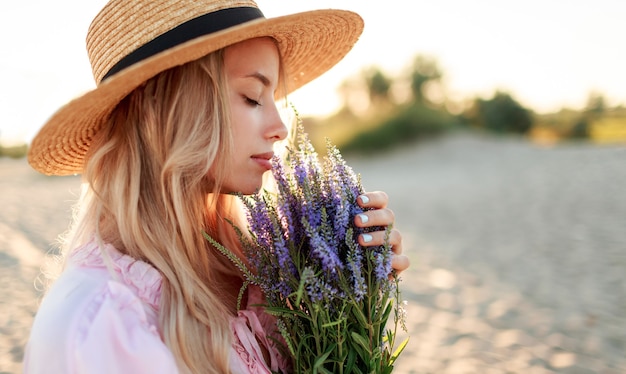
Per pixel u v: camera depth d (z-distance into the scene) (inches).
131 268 48.4
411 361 145.9
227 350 49.3
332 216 49.7
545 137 1196.5
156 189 52.0
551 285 199.9
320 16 58.0
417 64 1282.0
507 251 256.5
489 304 186.2
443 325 170.7
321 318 47.6
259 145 53.6
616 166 530.9
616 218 302.7
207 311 50.1
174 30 50.3
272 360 55.4
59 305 44.1
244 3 53.4
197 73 51.1
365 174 765.3
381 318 49.4
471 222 335.9
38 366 42.6
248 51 52.6
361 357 48.9
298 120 51.1
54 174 60.6
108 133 54.2
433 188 537.6
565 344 149.4
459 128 1182.3
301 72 72.8
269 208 49.8
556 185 455.5
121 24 51.6
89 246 49.3
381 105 1234.6
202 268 53.4
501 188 480.1
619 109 1206.3
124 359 43.4
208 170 52.9
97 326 43.1
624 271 205.3
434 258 254.5
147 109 51.9
